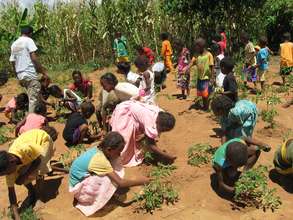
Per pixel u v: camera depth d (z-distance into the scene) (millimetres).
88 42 9516
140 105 4070
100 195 3410
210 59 5379
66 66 9188
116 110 4109
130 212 3426
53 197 3750
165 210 3410
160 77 6688
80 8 9586
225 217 3289
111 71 8688
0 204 3775
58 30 9414
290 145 3555
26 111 5715
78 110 5738
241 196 3469
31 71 5285
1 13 9398
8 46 8805
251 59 6367
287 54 6520
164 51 7973
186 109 5730
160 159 4188
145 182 3547
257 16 9359
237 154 3238
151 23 9438
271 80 7156
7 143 5113
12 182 3404
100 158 3393
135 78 5113
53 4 9594
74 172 3469
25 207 3633
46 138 3670
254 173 3453
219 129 4898
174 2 8766
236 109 3789
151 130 3895
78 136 4707
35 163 3537
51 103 6152
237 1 8766
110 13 9344
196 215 3318
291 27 9445
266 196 3416
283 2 9234
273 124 4898
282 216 3279
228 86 4738
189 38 9320
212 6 8781
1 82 6504
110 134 3426
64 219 3424
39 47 9031
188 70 6098
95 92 7070
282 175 3863
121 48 8508
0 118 6105
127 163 4098
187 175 3861
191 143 4566
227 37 9070
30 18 9766
